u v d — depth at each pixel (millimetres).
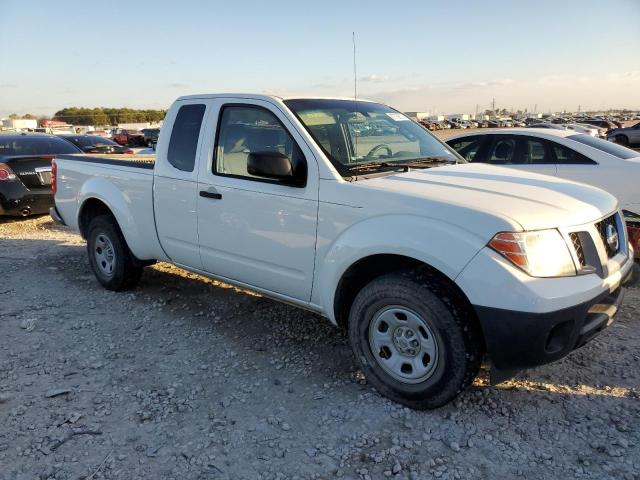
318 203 3627
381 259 3414
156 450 3029
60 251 7555
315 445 3066
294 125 3857
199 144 4488
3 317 5000
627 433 3100
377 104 4895
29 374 3912
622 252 3600
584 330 3066
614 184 7285
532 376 3754
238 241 4191
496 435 3111
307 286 3809
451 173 3828
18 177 9023
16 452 3008
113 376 3887
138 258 5340
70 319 4965
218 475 2826
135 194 5102
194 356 4203
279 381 3797
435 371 3205
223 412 3410
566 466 2840
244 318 4957
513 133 8125
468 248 2977
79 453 3002
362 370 3568
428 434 3127
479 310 2949
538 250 2941
